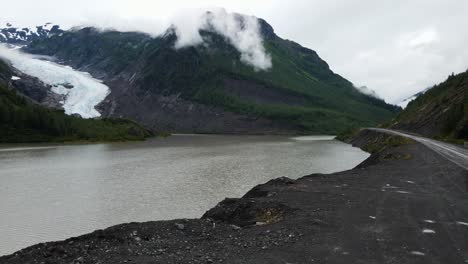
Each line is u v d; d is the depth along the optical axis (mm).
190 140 142750
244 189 37719
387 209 16938
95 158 69500
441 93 110188
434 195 20328
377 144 81750
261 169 51812
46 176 47344
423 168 31812
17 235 23891
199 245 12562
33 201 33062
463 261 10516
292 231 13586
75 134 129875
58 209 30219
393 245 11914
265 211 17172
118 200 33219
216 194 35438
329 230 13625
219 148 95250
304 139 155750
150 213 28750
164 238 13500
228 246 12328
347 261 10562
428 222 14688
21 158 69875
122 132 145750
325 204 17969
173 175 47125
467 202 18484
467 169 30031
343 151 84250
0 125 117625
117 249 12156
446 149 49375
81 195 35531
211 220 16266
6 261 11250
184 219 16031
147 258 11242
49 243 12758
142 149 92250
